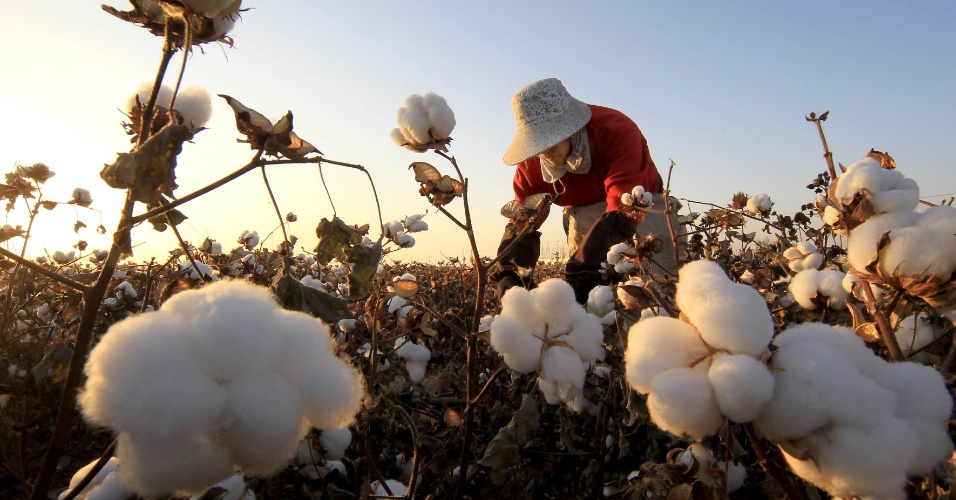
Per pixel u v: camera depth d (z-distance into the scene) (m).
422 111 1.94
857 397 0.74
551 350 1.57
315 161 1.25
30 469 2.23
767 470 0.87
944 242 1.05
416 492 2.19
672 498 1.09
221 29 1.23
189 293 0.82
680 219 3.84
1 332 2.72
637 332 0.86
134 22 1.25
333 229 1.39
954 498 0.99
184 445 0.73
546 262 7.48
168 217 1.56
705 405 0.76
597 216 4.70
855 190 1.17
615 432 2.19
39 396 2.25
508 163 4.32
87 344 1.13
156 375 0.70
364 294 1.40
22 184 3.08
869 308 1.19
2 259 1.05
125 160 1.08
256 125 1.20
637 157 4.20
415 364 2.46
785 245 3.89
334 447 1.79
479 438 2.44
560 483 2.22
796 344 0.82
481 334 1.83
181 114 1.45
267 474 0.81
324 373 0.82
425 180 1.93
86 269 4.57
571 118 4.22
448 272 7.20
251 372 0.77
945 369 1.27
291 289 1.25
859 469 0.74
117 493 1.10
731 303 0.78
